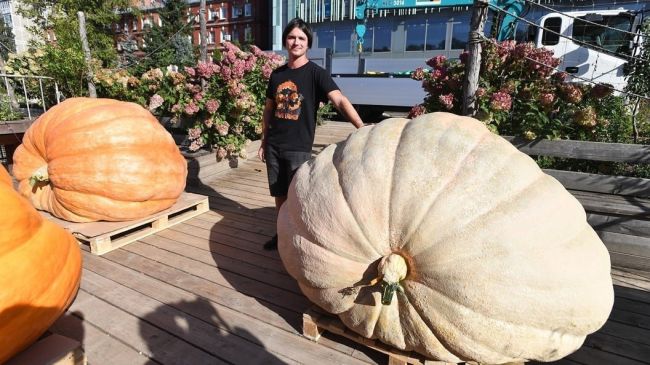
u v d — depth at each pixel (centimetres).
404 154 177
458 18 1196
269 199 487
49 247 192
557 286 159
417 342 180
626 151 336
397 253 171
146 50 2108
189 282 285
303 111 302
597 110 412
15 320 171
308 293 209
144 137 340
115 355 213
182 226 391
